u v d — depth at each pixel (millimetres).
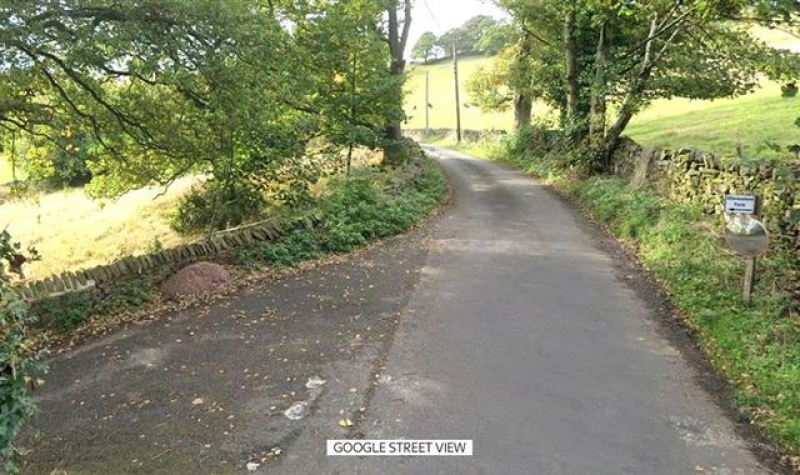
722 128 20359
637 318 7582
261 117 10547
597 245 11539
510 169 26188
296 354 6629
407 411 5293
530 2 22578
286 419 5219
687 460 4543
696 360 6352
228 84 9266
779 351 6113
